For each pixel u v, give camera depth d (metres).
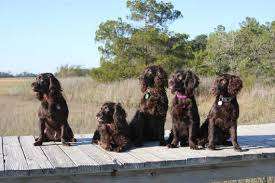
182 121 4.88
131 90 15.05
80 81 20.67
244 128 6.18
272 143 5.16
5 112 12.55
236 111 4.74
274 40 18.98
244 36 19.55
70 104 15.06
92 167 4.26
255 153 4.68
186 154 4.63
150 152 4.73
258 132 5.84
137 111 5.09
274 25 20.17
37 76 4.96
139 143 5.01
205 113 11.21
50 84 4.91
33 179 4.23
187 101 4.82
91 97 16.27
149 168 4.37
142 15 21.33
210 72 18.81
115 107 4.81
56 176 4.26
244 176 4.75
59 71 29.81
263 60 18.48
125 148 4.78
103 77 19.98
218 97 4.77
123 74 19.88
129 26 21.08
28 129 8.98
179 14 21.66
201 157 4.51
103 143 4.83
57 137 5.10
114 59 20.53
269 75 17.94
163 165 4.40
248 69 18.22
